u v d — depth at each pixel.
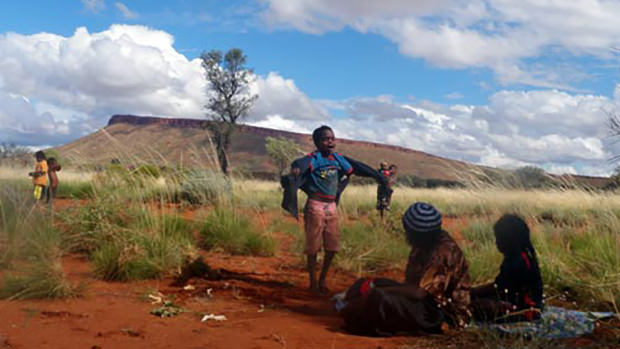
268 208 14.45
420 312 4.52
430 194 19.73
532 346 3.95
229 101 56.81
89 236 8.02
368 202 17.58
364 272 7.77
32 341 4.09
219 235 9.01
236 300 5.81
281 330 4.63
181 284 6.45
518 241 4.75
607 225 8.24
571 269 6.85
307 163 6.45
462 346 4.13
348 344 4.22
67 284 5.65
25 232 6.88
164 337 4.33
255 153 141.50
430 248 4.62
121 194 9.14
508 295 4.75
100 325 4.61
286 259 8.55
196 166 11.83
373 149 172.38
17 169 11.80
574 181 9.21
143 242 7.22
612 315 4.96
